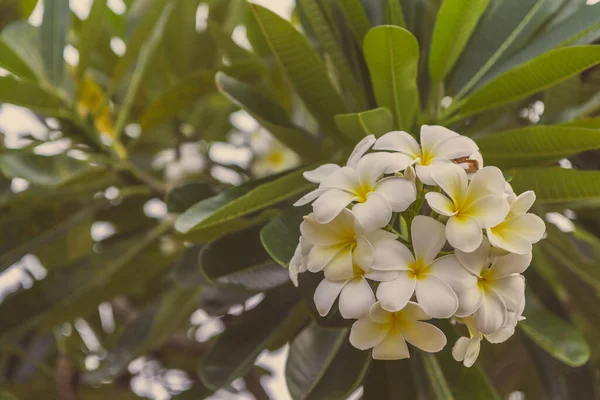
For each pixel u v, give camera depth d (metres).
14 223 1.59
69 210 1.62
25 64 1.53
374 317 1.13
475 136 1.45
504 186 1.15
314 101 1.39
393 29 1.26
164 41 1.78
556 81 1.29
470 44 1.42
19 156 1.51
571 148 1.29
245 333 1.39
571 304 1.63
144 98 1.80
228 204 1.26
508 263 1.14
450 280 1.13
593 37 1.34
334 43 1.41
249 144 2.07
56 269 1.56
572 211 1.60
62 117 1.58
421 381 1.41
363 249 1.13
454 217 1.14
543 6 1.40
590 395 1.51
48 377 1.86
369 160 1.16
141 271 1.63
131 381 1.95
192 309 1.71
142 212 1.71
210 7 1.82
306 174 1.20
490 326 1.13
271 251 1.25
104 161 1.61
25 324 1.53
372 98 1.42
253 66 1.60
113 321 2.04
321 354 1.36
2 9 1.84
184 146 1.88
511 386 1.92
